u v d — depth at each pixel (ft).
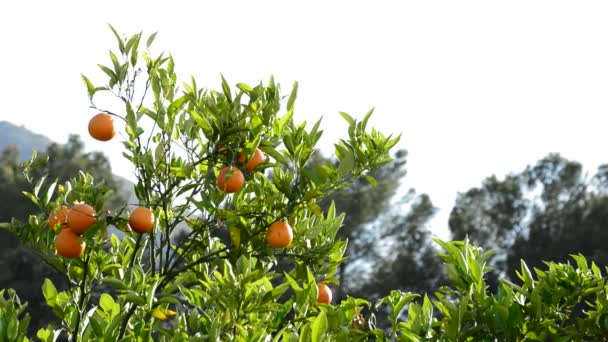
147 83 11.63
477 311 10.08
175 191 11.71
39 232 11.87
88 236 11.18
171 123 11.60
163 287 11.44
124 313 11.53
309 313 10.98
